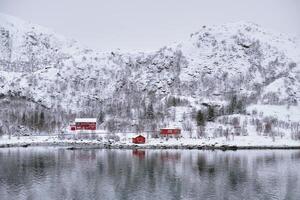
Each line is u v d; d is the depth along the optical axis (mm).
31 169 163625
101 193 124188
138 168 167750
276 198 119312
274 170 164375
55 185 134250
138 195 122000
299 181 142000
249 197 120188
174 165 176500
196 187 132375
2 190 127062
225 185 135375
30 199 117125
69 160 191000
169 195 121812
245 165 177250
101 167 169875
